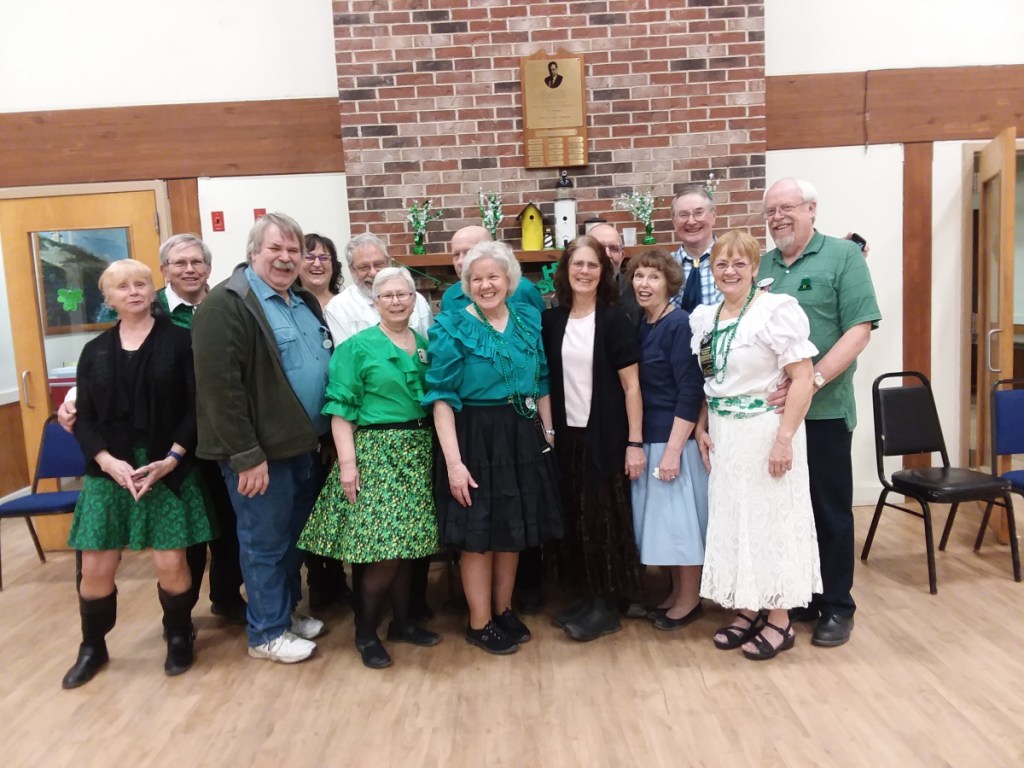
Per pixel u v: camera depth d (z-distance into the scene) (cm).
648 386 259
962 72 408
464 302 256
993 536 362
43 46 401
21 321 407
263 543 250
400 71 381
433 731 210
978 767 184
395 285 242
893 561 332
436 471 247
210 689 239
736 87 382
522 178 388
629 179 388
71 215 407
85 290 411
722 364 238
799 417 229
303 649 254
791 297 232
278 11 404
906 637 256
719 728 206
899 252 420
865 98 409
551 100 381
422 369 250
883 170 414
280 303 250
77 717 225
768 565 235
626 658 250
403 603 269
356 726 214
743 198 388
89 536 237
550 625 279
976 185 415
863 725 204
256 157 410
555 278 265
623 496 265
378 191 387
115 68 404
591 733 206
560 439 264
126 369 241
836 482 253
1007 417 344
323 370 256
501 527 238
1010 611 275
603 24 379
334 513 246
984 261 411
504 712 219
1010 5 407
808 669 237
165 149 407
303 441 244
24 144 405
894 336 425
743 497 236
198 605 312
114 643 277
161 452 242
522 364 245
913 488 306
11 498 490
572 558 273
